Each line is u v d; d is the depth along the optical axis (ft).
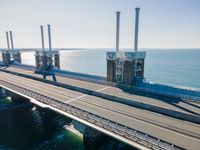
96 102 119.55
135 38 152.87
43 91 151.02
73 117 93.81
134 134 71.26
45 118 153.69
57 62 260.42
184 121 87.92
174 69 466.70
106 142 109.09
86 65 621.31
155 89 133.28
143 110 103.71
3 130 133.90
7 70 278.46
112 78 161.07
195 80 322.14
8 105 185.47
